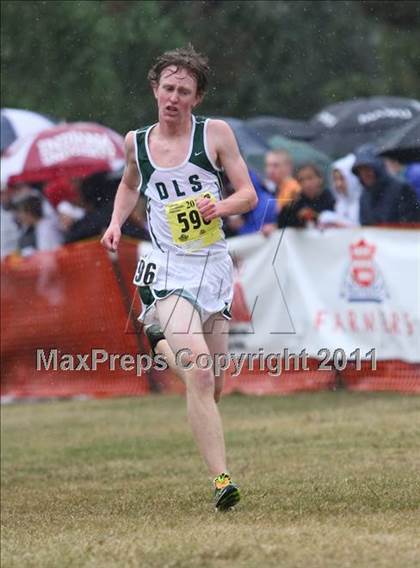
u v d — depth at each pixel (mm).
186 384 18266
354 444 26047
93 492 22391
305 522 16672
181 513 18469
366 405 31938
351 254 34188
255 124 40594
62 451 28344
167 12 50562
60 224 36781
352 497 18938
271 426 29781
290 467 23578
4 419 34219
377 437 26688
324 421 29922
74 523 18234
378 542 14359
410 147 33281
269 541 14539
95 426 32062
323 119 41375
